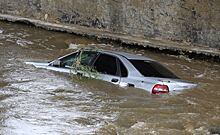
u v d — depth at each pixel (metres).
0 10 38.34
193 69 24.25
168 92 12.28
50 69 14.95
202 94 13.23
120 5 34.00
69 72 14.12
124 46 30.59
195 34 31.62
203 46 31.20
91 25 35.09
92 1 34.94
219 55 27.98
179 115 11.23
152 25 33.09
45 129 9.56
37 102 11.66
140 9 33.38
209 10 30.97
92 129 9.73
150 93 12.16
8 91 12.63
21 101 11.65
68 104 11.64
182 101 12.34
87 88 13.10
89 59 13.87
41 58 22.20
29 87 13.15
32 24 34.00
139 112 11.24
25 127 9.60
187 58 28.56
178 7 32.09
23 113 10.62
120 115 10.90
